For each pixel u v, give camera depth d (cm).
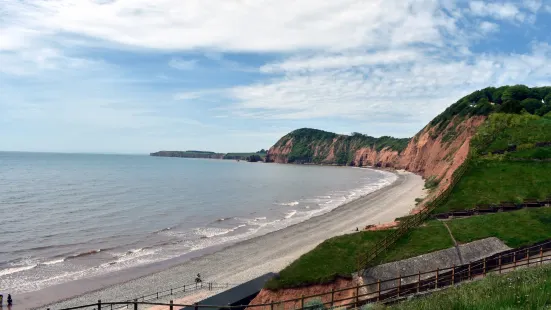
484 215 3719
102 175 17712
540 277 1446
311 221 6844
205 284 3891
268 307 2867
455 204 4106
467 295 1347
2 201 9144
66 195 10450
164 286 3888
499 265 2611
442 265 2934
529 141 5531
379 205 7769
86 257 4909
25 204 8775
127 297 3603
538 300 1095
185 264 4603
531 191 4162
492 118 6738
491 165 5009
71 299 3550
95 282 4009
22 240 5653
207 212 8338
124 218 7481
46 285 3903
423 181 11044
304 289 2948
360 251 3331
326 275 2998
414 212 5034
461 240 3241
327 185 14212
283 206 9169
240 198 10656
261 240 5647
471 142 6128
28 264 4566
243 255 4906
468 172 4922
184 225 6956
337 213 7431
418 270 2914
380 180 15288
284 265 4322
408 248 3231
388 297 2594
